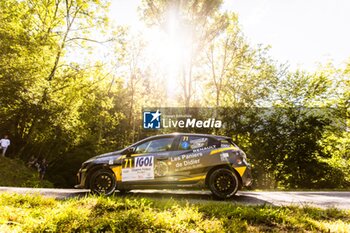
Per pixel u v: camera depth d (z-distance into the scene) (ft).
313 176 77.82
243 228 13.83
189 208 16.57
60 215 14.01
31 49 58.29
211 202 20.48
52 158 93.25
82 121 94.53
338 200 25.17
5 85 57.21
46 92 65.26
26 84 58.03
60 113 71.31
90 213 15.07
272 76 83.71
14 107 65.31
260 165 80.43
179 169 22.94
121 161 23.29
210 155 22.97
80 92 82.43
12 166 57.00
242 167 22.63
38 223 13.10
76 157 104.12
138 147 23.81
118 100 133.59
